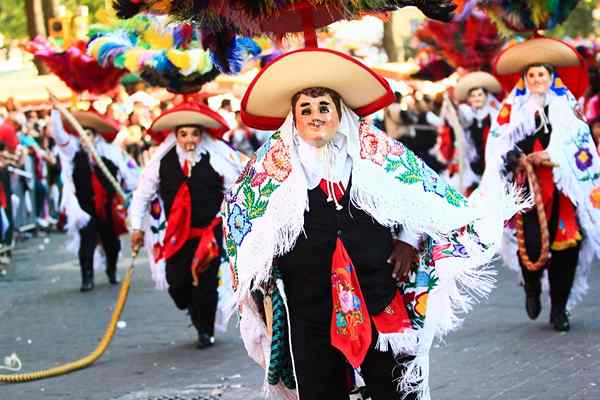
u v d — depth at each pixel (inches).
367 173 223.8
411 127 910.4
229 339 435.8
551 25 400.8
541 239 392.8
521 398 306.3
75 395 352.8
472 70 665.0
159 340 443.5
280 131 229.1
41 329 485.4
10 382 378.9
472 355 366.9
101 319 503.8
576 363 345.7
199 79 412.8
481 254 227.9
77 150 600.1
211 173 417.7
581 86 411.8
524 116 404.8
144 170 426.0
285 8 223.8
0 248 726.5
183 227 416.5
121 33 411.5
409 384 226.4
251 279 226.7
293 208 222.7
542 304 466.0
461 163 662.5
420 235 228.4
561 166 394.9
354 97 228.5
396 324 224.7
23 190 900.6
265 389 243.8
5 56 1012.5
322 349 224.5
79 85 538.6
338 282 221.3
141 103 979.3
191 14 229.8
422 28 676.1
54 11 1047.0
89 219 601.3
